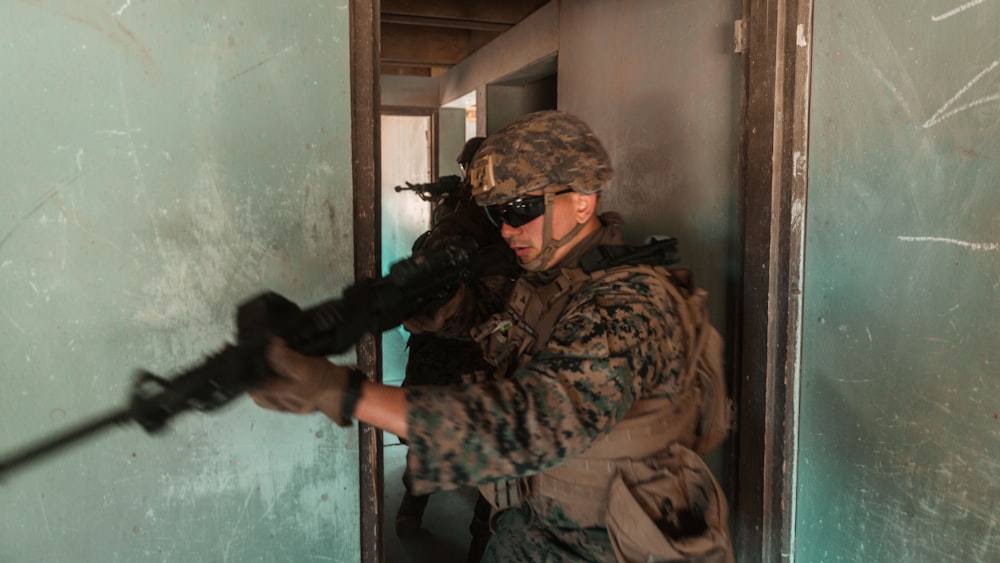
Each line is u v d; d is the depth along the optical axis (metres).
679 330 1.26
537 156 1.25
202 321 1.49
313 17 1.51
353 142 1.58
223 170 1.47
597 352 1.07
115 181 1.42
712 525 1.26
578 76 3.27
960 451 1.60
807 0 1.82
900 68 1.68
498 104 5.12
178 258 1.46
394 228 9.10
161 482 1.50
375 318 1.13
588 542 1.29
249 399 1.53
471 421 0.96
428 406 0.96
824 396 1.88
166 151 1.44
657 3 2.54
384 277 1.19
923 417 1.67
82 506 1.46
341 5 1.52
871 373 1.77
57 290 1.41
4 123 1.36
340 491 1.61
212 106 1.46
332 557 1.62
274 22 1.48
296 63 1.50
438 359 2.74
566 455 1.00
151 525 1.50
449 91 6.21
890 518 1.75
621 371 1.08
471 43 5.88
